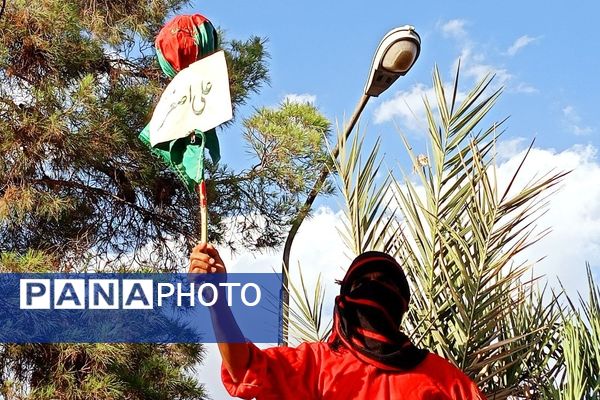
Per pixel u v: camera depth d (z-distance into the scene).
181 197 13.67
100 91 13.15
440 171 5.66
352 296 3.27
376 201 5.84
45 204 11.90
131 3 13.86
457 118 5.70
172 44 3.67
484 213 5.38
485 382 5.43
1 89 12.15
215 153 3.40
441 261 5.46
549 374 5.63
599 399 5.41
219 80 3.31
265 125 12.77
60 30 12.49
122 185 13.41
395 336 3.26
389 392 3.14
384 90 7.37
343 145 5.98
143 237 13.80
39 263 11.41
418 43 7.14
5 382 11.34
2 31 12.21
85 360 11.98
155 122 3.45
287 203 13.01
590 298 5.70
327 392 3.15
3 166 11.84
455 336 5.34
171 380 11.88
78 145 11.93
